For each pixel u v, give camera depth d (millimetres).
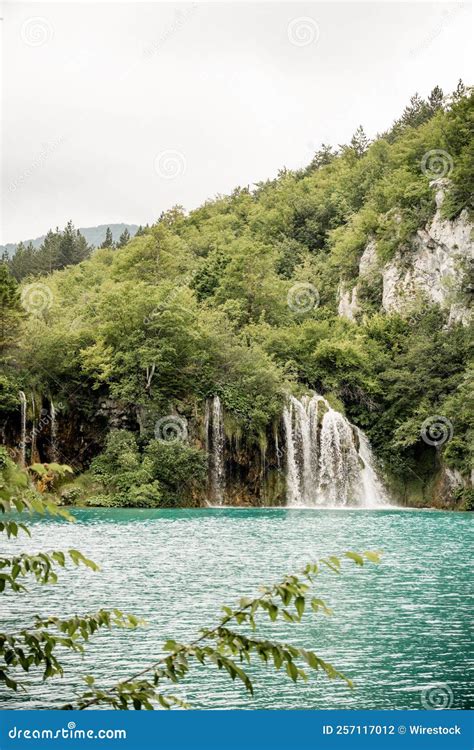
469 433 62250
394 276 86438
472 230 76812
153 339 61750
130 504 56250
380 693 13336
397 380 70500
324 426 66250
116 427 61719
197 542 33188
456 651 15844
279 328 77688
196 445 61562
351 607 19859
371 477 68125
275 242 126750
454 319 74562
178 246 102625
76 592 21281
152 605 19609
